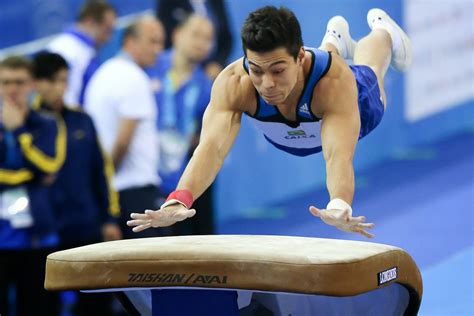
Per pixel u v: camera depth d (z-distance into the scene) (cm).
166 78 2466
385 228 2820
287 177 2970
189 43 2436
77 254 995
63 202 2080
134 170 2259
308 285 904
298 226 2844
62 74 2078
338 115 1066
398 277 1005
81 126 2106
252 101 1118
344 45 1377
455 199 2966
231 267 934
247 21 1027
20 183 1945
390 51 1370
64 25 2583
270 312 1055
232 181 2839
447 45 3184
